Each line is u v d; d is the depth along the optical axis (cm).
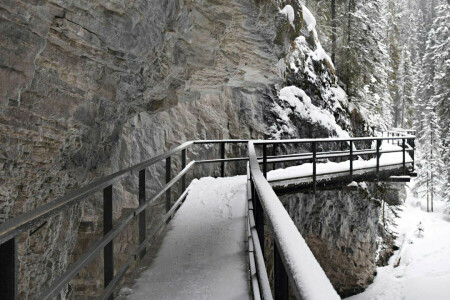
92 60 470
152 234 430
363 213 1606
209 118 1166
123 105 628
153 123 952
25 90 379
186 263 423
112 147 698
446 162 2836
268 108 1430
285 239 119
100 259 756
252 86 1182
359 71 2127
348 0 2197
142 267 415
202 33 705
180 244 485
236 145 1254
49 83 429
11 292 146
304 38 1823
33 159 461
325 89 1802
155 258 440
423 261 1816
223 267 408
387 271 1738
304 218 1323
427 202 3638
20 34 349
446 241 2195
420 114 4959
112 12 438
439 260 1800
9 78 349
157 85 690
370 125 2186
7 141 405
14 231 142
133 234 833
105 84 524
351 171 1052
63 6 378
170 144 997
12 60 347
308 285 86
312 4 2178
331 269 1445
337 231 1451
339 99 1884
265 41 860
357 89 2125
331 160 1616
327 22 2242
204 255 446
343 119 1825
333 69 1980
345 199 1483
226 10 695
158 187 925
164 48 623
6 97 354
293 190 938
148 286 366
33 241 499
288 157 1005
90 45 445
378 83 2477
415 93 5212
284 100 1504
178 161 1005
